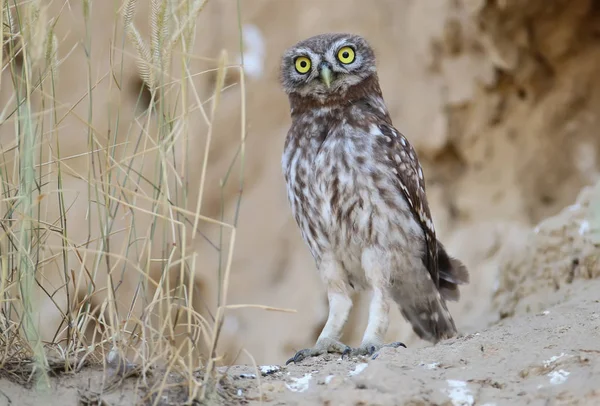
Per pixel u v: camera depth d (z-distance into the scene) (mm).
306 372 8805
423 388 7887
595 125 20625
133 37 8508
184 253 7656
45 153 14258
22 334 8266
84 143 23562
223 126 23219
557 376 7906
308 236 11945
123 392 7691
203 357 8188
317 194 11594
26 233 8016
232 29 23438
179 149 22719
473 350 8867
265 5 23500
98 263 8562
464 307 17766
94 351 8336
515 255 13867
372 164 11398
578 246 12891
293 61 12289
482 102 20750
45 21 7449
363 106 12195
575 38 20328
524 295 13367
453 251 19359
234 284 22500
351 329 20438
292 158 11977
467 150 20953
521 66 20328
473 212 20625
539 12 19891
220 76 7527
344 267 11914
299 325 21312
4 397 7477
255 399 7953
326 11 22828
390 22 21953
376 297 11352
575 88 20609
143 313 7988
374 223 11391
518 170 20719
